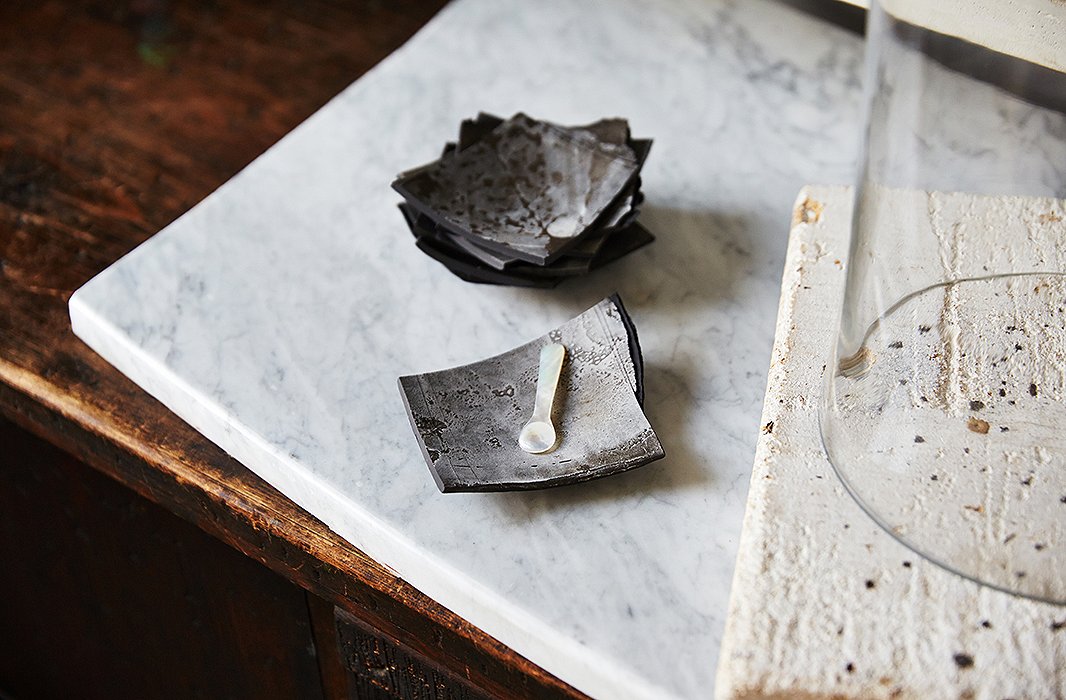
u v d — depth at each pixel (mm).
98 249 928
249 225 887
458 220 825
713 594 673
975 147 648
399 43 1122
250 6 1161
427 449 718
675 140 939
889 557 640
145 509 857
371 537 716
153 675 1021
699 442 742
